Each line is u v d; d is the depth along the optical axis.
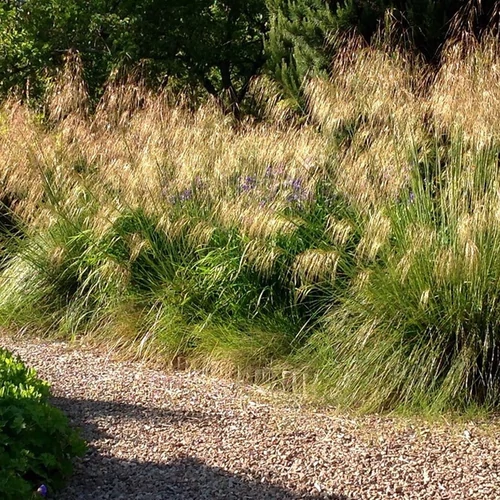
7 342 6.86
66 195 7.38
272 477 3.84
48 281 7.30
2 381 3.95
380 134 5.89
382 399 4.94
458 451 4.21
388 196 5.51
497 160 5.36
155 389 5.37
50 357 6.31
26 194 7.59
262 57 16.73
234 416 4.77
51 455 3.54
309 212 6.08
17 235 8.02
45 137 7.91
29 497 3.29
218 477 3.83
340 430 4.54
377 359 5.12
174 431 4.47
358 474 3.88
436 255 5.03
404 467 3.98
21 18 14.98
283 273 6.07
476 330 4.99
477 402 4.91
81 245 7.21
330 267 5.53
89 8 15.23
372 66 6.20
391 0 8.51
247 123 7.36
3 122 8.23
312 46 9.34
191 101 8.23
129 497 3.61
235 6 16.55
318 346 5.50
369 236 5.20
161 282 6.59
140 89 8.20
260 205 5.80
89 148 7.51
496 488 3.72
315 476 3.86
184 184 6.62
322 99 6.22
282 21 9.91
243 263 6.02
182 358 6.11
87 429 4.50
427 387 4.98
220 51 16.55
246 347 5.77
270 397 5.20
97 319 6.85
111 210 6.82
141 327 6.43
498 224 5.00
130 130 7.59
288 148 6.21
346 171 5.81
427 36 8.16
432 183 5.54
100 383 5.52
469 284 4.93
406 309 5.11
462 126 5.45
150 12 15.75
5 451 3.46
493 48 5.92
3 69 14.82
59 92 8.28
